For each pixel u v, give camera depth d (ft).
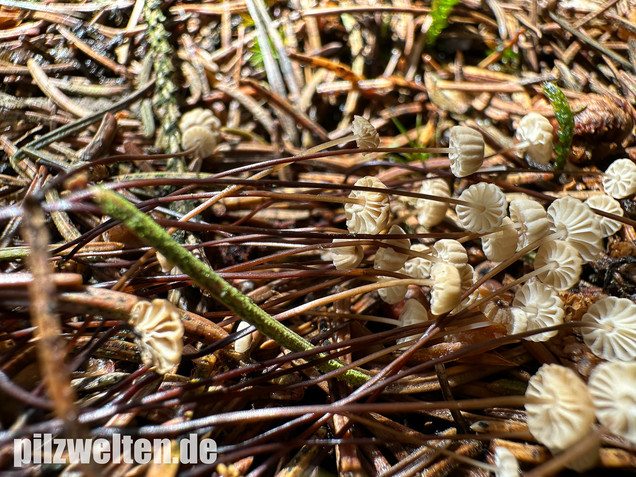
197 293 0.22
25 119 0.28
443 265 0.17
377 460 0.17
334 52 0.34
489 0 0.36
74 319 0.21
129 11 0.33
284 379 0.19
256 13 0.34
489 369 0.20
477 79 0.32
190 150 0.24
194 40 0.33
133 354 0.19
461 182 0.28
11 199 0.25
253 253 0.25
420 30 0.35
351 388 0.19
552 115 0.28
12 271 0.21
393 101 0.33
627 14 0.32
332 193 0.28
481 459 0.17
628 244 0.24
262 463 0.17
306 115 0.31
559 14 0.33
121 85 0.30
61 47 0.31
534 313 0.18
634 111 0.28
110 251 0.21
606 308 0.17
